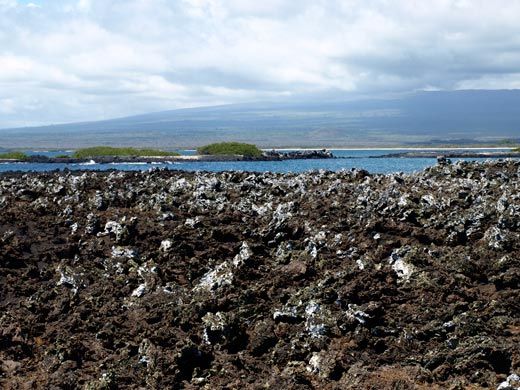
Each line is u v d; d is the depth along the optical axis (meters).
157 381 16.83
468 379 16.28
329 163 112.44
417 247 23.23
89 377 17.17
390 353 17.58
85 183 34.47
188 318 19.27
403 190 31.08
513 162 36.72
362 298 20.03
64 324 19.69
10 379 17.38
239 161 123.38
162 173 40.56
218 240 25.50
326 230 25.27
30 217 28.36
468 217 25.45
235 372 17.17
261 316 19.52
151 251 24.52
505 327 18.53
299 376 16.55
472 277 21.52
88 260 24.11
